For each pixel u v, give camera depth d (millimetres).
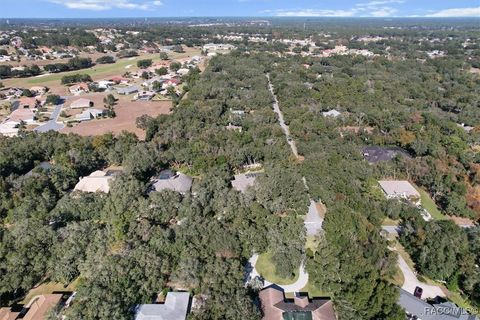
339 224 69750
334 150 110375
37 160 107312
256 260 68750
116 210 75125
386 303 53875
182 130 125062
